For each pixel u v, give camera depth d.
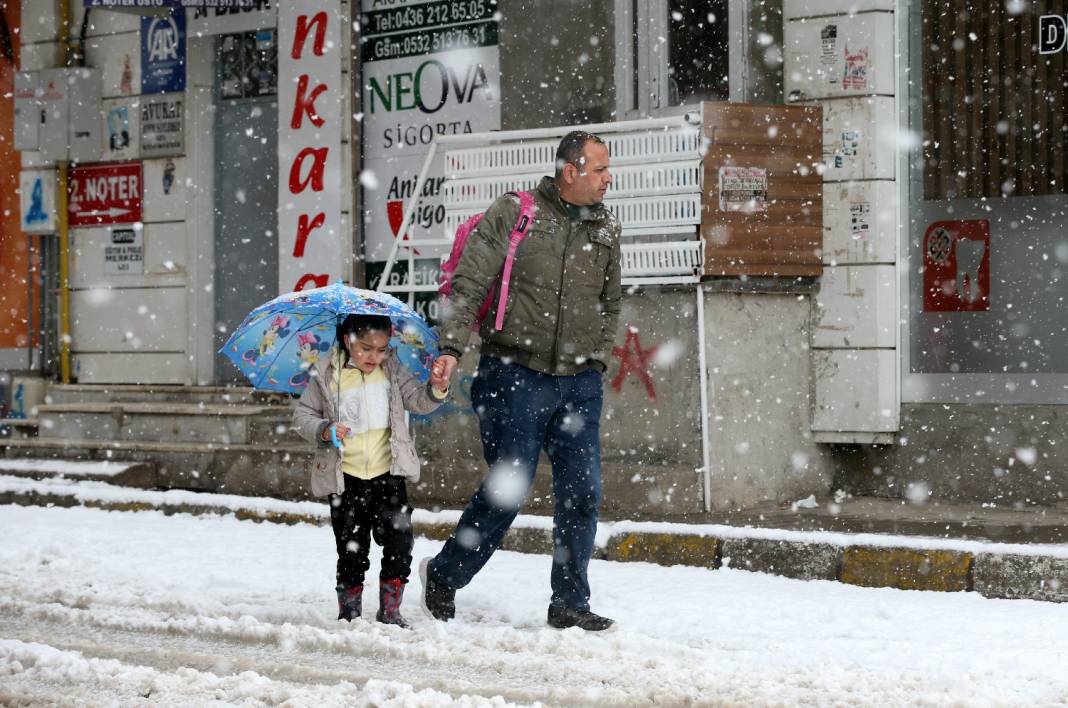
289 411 35.94
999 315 28.23
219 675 15.84
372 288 36.75
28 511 31.61
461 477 30.19
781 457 28.67
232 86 39.53
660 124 27.98
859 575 22.06
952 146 28.78
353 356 18.31
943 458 28.31
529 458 18.02
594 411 18.30
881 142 28.48
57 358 42.19
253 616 18.98
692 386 27.67
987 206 28.41
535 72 34.22
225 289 39.88
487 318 18.19
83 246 41.44
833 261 28.86
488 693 14.55
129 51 40.66
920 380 28.67
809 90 29.14
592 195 18.02
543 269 17.84
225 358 40.12
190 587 21.55
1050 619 18.41
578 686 14.81
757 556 23.25
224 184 39.78
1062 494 27.06
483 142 34.78
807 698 13.91
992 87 28.41
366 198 36.81
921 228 28.95
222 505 30.50
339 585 18.58
